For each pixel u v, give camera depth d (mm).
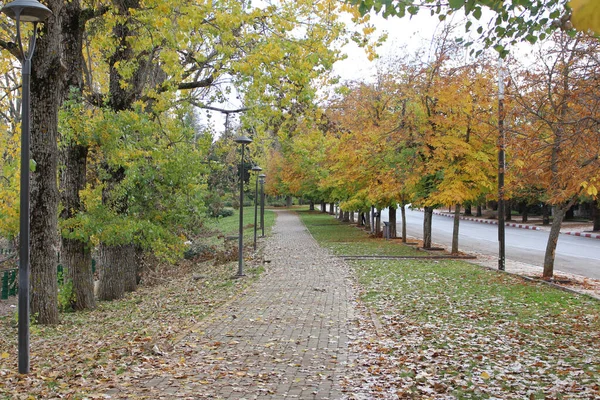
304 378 6770
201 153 17000
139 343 8812
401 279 15703
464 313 10953
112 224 13773
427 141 20281
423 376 6801
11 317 14656
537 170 11141
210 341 8852
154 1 11828
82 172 14234
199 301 13836
